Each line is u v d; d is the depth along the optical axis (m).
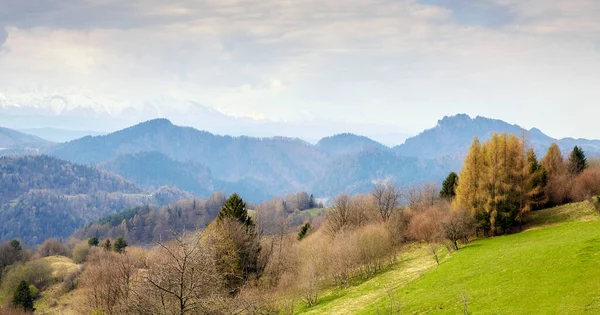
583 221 69.69
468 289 46.88
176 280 31.80
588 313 31.38
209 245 55.03
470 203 81.94
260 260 83.00
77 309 78.12
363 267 84.69
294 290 71.75
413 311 45.84
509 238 71.12
